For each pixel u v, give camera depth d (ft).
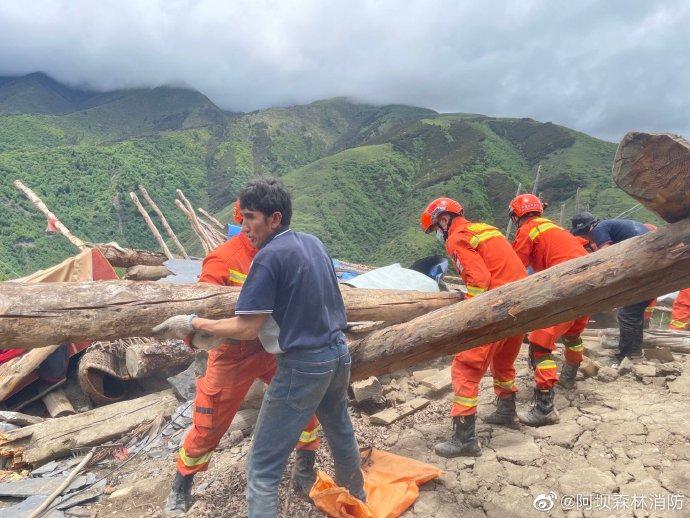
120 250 27.50
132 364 18.98
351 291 13.97
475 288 11.37
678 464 10.77
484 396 14.97
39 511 11.54
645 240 8.54
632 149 7.57
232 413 10.78
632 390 14.60
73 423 15.72
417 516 9.95
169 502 10.79
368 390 14.37
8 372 18.43
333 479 11.10
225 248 12.07
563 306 9.45
